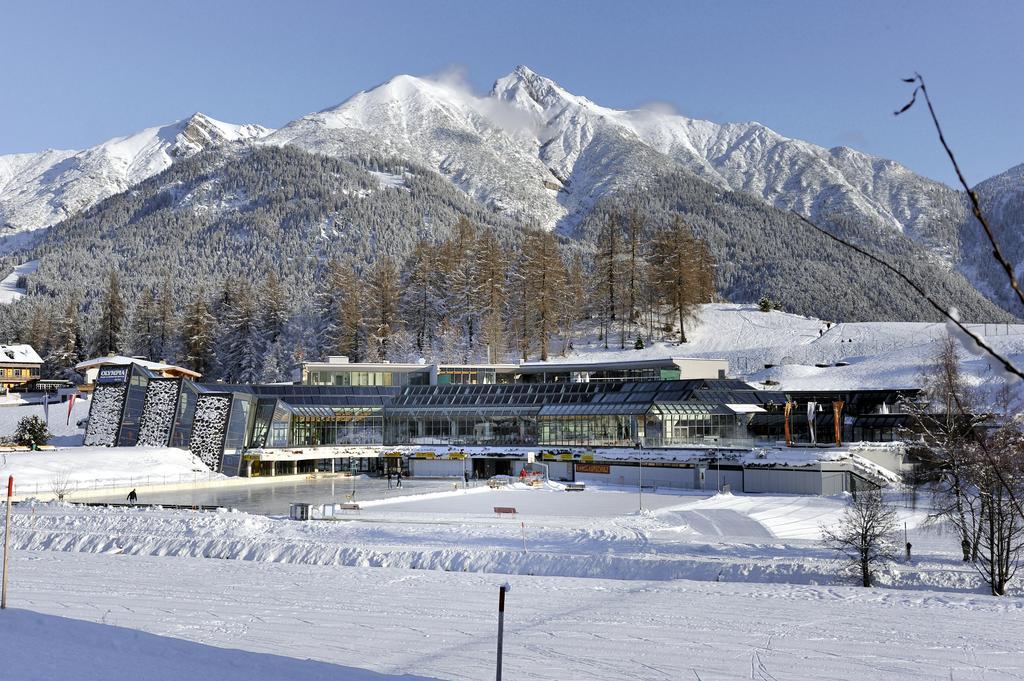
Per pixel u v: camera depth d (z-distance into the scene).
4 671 19.97
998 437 44.53
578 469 92.12
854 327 156.12
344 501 73.19
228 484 89.94
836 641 29.39
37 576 40.28
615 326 168.88
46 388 169.88
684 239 160.25
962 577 41.50
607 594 37.28
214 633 29.58
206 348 166.62
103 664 21.16
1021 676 25.48
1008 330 132.88
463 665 26.36
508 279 178.50
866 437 94.38
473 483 87.81
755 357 146.12
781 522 60.03
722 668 26.44
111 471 83.75
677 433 94.62
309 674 21.91
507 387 108.19
